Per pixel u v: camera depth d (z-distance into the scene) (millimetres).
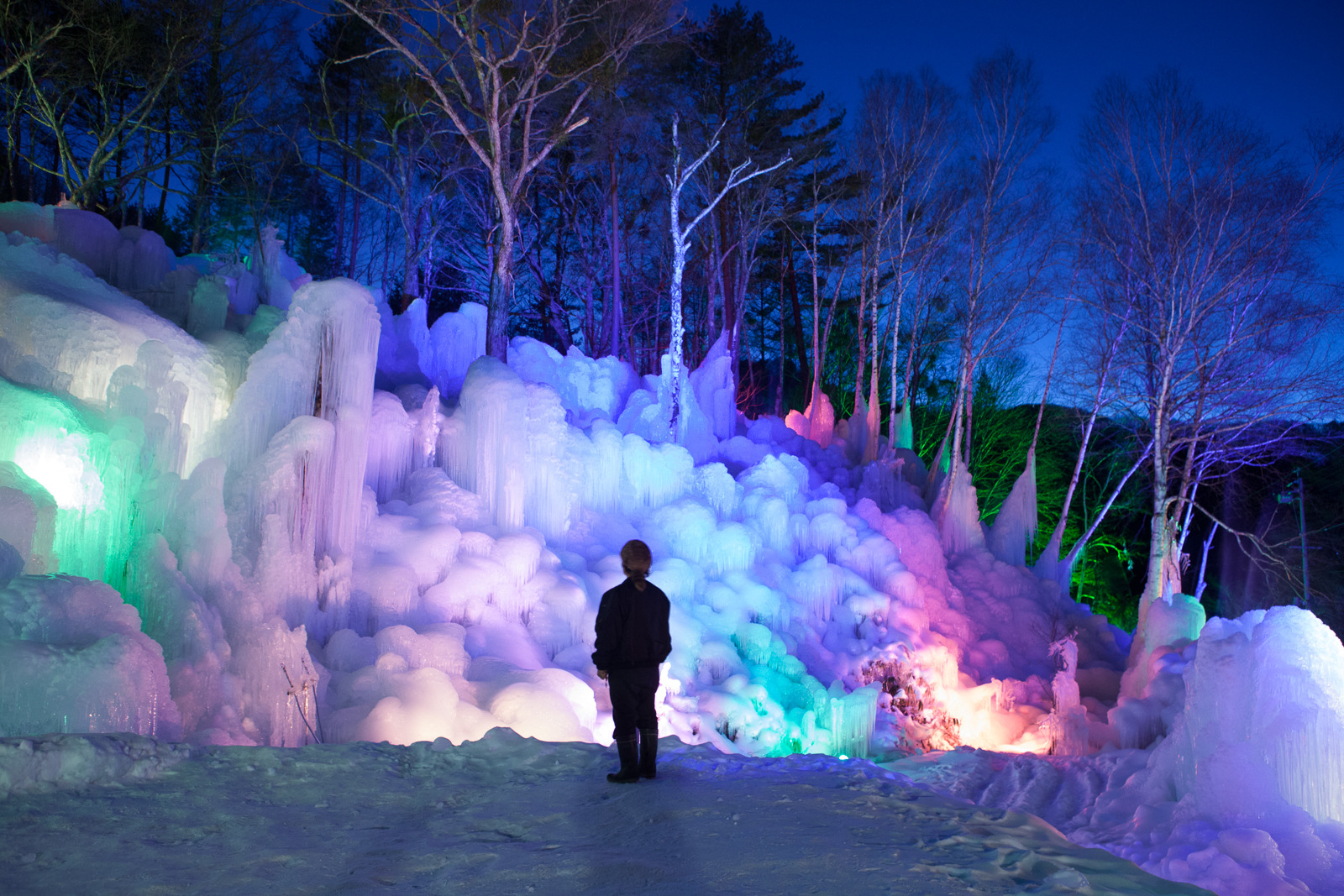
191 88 26297
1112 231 22438
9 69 21250
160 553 8867
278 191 32156
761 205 33375
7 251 10984
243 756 5797
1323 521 31688
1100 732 16047
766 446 22156
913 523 20953
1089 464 36094
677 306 21484
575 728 10398
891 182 27594
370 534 12367
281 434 10992
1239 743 9227
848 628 17578
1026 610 21359
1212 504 34188
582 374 20750
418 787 5453
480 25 18828
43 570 7883
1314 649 9320
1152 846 9008
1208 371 20922
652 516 17281
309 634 10711
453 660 10922
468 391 14719
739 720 13898
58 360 10016
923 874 3785
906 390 27578
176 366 11008
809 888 3629
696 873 3830
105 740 5352
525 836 4480
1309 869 8164
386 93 24281
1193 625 17562
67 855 3957
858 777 5770
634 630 5684
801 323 40125
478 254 35906
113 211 25484
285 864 3969
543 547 14156
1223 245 20984
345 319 12008
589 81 20891
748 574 17062
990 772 13047
